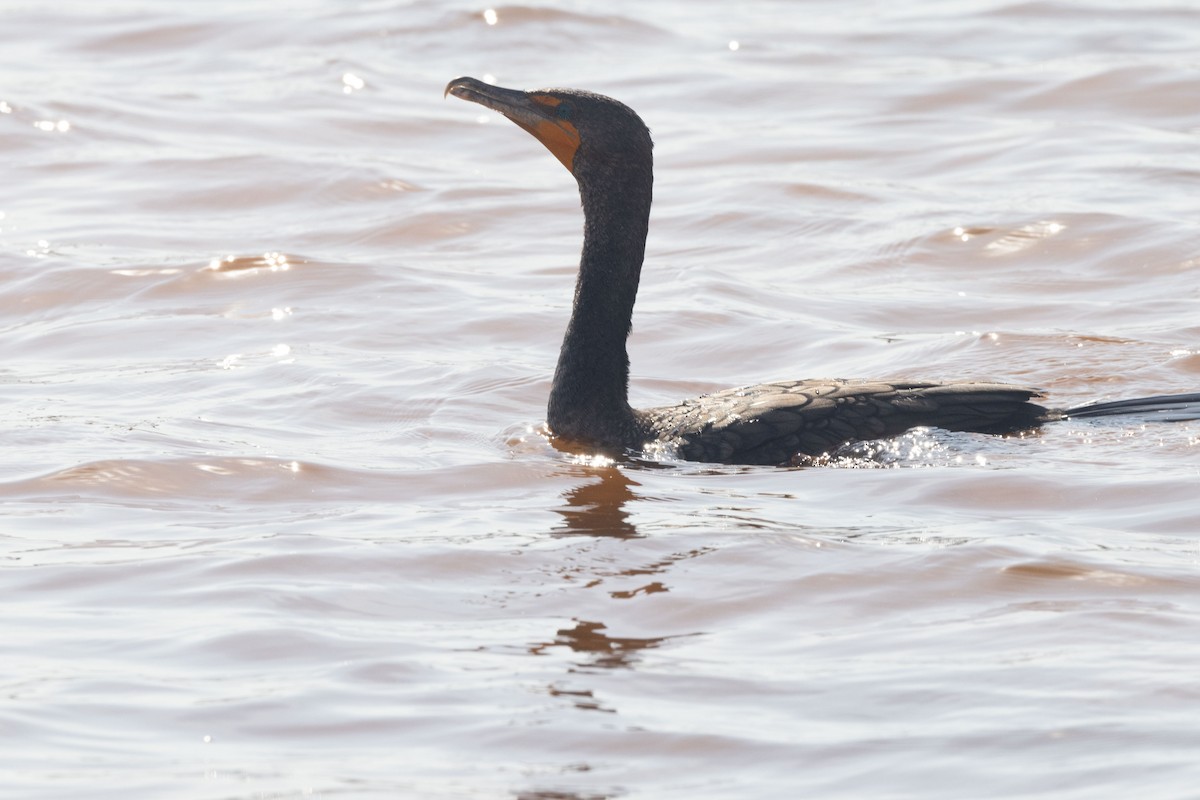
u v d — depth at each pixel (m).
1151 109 26.56
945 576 10.13
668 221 22.11
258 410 14.66
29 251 20.36
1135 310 17.55
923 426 12.83
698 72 29.67
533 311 17.94
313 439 13.79
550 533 11.15
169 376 15.81
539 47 31.39
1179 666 8.68
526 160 25.27
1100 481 11.87
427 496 12.19
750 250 20.75
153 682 8.70
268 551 10.76
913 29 32.38
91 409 14.63
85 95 27.83
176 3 34.47
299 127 26.59
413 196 23.16
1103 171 23.25
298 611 9.70
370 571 10.40
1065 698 8.33
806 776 7.64
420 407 14.73
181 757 7.86
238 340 17.14
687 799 7.45
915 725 8.11
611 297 13.55
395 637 9.34
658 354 16.64
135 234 21.33
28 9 33.88
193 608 9.77
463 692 8.59
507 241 21.23
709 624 9.56
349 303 18.36
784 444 12.71
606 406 13.52
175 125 26.55
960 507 11.55
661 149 25.52
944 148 25.02
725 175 24.08
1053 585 9.97
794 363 16.22
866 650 9.10
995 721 8.10
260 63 30.50
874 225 21.33
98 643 9.24
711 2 35.50
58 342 17.19
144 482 12.38
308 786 7.56
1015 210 21.36
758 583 10.14
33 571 10.45
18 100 27.11
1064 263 19.55
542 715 8.30
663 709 8.37
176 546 10.95
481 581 10.26
